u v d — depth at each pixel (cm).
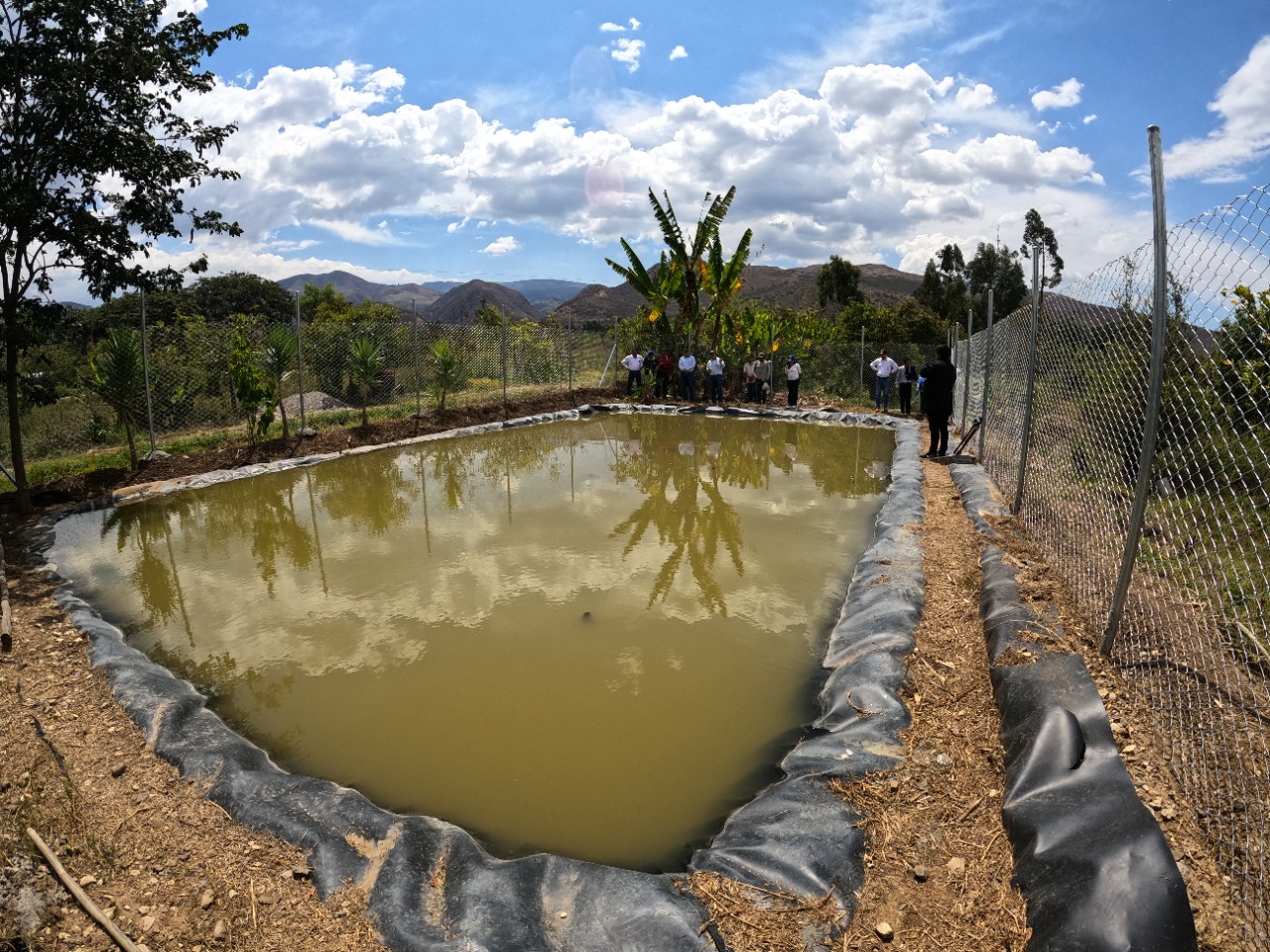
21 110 720
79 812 316
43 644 493
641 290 1878
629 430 1490
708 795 357
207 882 282
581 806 350
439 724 419
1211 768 308
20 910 254
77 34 733
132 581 643
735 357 1927
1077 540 578
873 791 324
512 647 512
